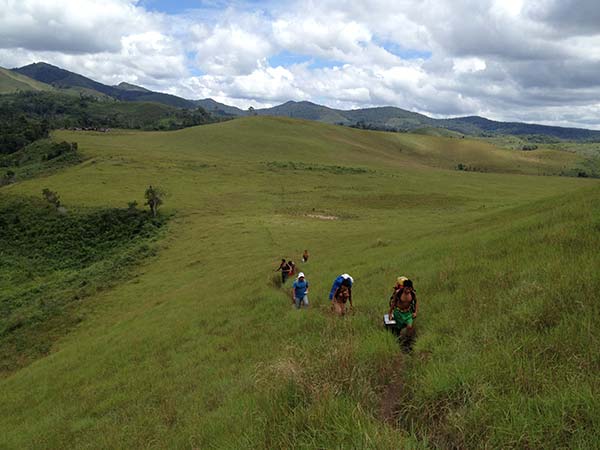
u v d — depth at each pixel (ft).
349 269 66.08
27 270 168.25
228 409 23.06
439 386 16.67
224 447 17.56
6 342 98.43
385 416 17.65
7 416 51.42
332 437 14.47
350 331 29.37
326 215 196.75
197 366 41.29
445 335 23.06
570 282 22.74
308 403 17.40
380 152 579.89
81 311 107.04
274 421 17.16
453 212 193.47
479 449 13.46
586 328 17.75
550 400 13.75
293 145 492.95
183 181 285.23
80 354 68.74
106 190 252.21
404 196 247.70
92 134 520.83
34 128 529.86
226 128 561.43
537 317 20.27
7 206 229.86
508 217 81.51
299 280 48.34
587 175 608.60
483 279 31.22
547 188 319.06
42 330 101.09
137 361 53.57
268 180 305.53
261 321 50.01
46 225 208.13
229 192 259.19
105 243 188.44
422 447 13.96
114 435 30.25
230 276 98.32
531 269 28.32
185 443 22.20
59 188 256.93
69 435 35.29
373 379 20.39
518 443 12.83
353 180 324.60
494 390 15.57
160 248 158.71
